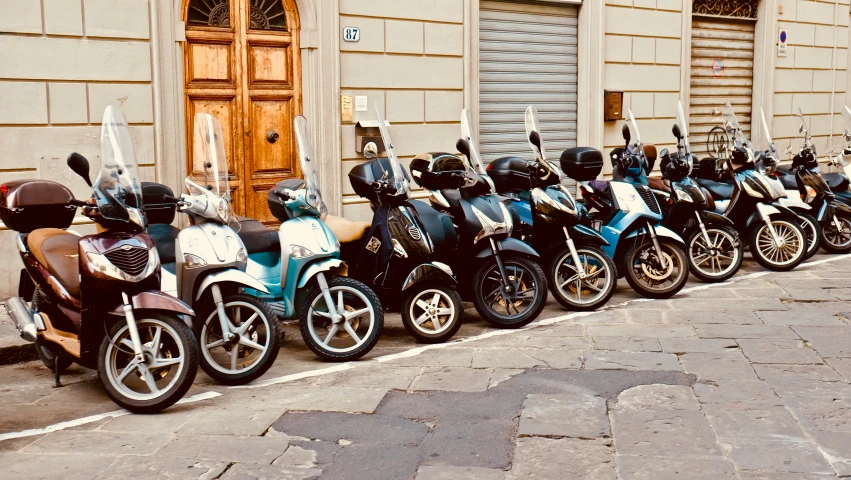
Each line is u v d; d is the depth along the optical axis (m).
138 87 7.84
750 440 4.18
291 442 4.23
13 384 5.36
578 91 11.83
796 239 8.91
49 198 5.43
